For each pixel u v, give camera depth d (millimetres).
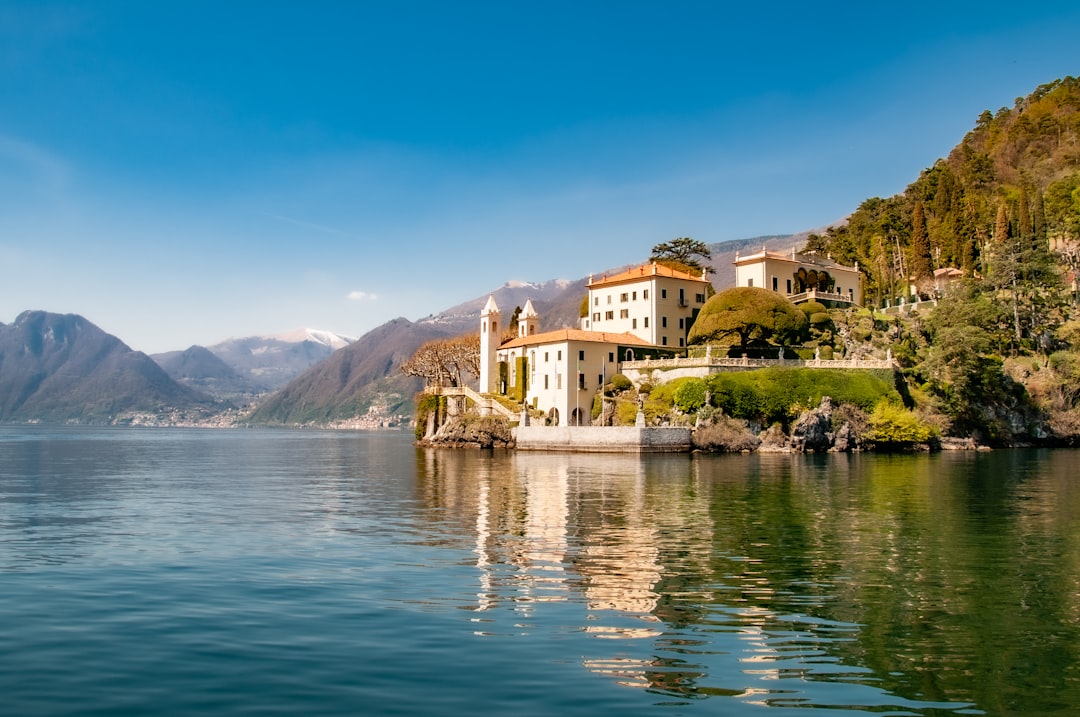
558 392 123688
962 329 115250
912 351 127312
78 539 35250
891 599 23156
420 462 95438
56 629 20172
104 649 18469
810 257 146875
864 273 176375
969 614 21578
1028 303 145125
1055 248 175125
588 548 31547
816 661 17672
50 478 74000
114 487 63562
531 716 14430
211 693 15609
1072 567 27703
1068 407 124688
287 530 37469
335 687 15891
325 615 21375
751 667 17234
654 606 22297
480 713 14547
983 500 47594
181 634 19656
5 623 20797
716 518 40031
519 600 23000
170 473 80875
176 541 34406
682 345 137375
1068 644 19016
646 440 100188
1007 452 103500
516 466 81688
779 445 103688
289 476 75500
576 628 20078
